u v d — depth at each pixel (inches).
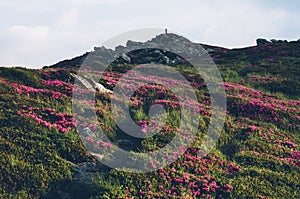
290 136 2007.9
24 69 2333.9
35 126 1737.2
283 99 2456.9
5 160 1514.5
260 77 2822.3
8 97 1947.6
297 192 1539.1
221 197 1477.6
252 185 1549.0
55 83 2202.3
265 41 4357.8
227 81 2778.1
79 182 1455.5
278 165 1708.9
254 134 1948.8
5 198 1364.4
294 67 3065.9
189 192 1483.8
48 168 1514.5
